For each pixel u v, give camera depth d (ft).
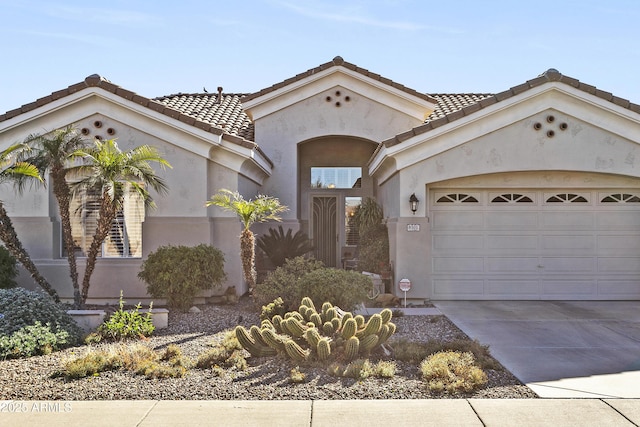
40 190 47.67
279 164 64.34
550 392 24.09
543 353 30.66
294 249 55.26
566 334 35.37
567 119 46.42
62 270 47.29
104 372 27.02
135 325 34.81
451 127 45.65
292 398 23.49
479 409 22.08
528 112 46.14
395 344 30.83
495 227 48.73
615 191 48.67
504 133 46.60
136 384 25.22
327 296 37.73
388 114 64.03
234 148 48.26
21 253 40.42
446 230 48.73
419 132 45.65
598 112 46.03
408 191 47.11
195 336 34.96
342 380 25.57
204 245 45.21
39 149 41.09
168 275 41.65
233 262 49.26
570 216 48.70
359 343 28.45
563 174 48.06
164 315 37.52
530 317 40.98
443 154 46.91
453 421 20.89
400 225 47.09
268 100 63.82
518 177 48.11
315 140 68.39
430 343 30.78
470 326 37.86
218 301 48.03
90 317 35.42
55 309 34.04
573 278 48.60
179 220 47.65
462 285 48.70
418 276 46.93
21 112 46.11
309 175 70.13
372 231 56.59
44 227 47.52
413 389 24.40
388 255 52.54
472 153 46.73
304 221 69.62
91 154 40.16
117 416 21.47
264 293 41.70
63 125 47.26
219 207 49.42
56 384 25.23
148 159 41.42
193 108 71.10
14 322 31.63
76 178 47.93
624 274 48.55
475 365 27.04
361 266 53.88
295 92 64.13
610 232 48.62
